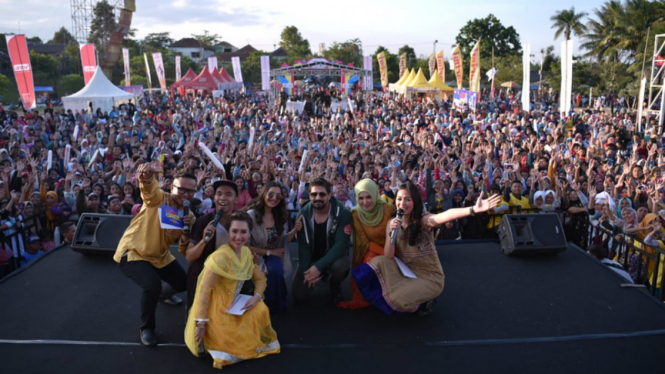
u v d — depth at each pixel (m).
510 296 4.90
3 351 3.80
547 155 12.35
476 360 3.76
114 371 3.57
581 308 4.64
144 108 28.62
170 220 3.89
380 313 4.54
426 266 4.39
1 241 5.84
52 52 70.44
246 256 3.85
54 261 5.66
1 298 4.72
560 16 57.94
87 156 12.66
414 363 3.72
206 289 3.64
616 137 15.20
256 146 12.55
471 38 73.81
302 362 3.71
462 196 8.18
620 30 44.47
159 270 4.23
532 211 7.70
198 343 3.64
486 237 7.48
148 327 3.97
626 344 3.99
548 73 58.31
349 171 10.30
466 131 18.00
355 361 3.74
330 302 4.79
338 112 27.03
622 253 6.59
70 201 8.02
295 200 8.88
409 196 4.22
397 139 15.90
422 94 38.09
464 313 4.54
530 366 3.68
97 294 4.84
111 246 5.63
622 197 8.46
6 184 8.17
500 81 53.62
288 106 27.75
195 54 91.50
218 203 4.05
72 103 23.70
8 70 55.94
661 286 5.32
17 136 16.11
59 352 3.80
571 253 6.07
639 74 35.59
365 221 4.60
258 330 3.77
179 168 10.00
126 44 78.25
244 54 89.38
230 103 31.98
